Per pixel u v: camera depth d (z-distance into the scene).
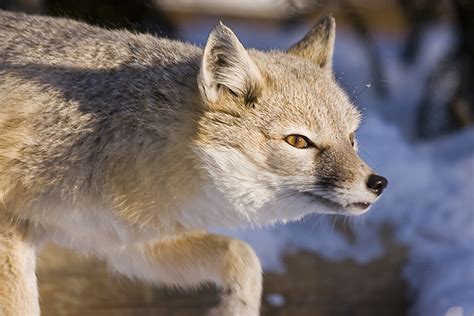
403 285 13.78
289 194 9.42
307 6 18.30
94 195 9.38
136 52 9.88
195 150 9.26
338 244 14.05
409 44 22.95
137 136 9.31
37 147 9.34
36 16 10.68
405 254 14.17
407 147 16.30
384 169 15.36
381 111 20.92
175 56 9.83
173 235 10.00
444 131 20.03
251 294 10.17
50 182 9.32
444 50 22.92
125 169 9.30
